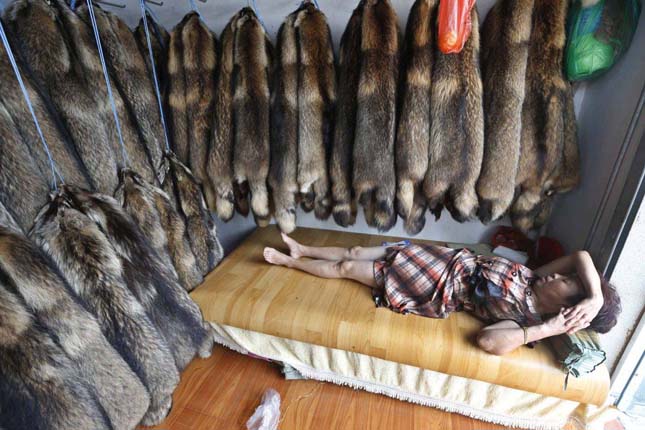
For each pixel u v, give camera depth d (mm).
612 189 1154
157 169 1319
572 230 1420
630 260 1089
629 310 1152
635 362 1192
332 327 1212
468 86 1085
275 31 1534
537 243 1576
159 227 1216
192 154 1409
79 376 837
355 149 1194
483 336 1087
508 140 1123
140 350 986
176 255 1323
